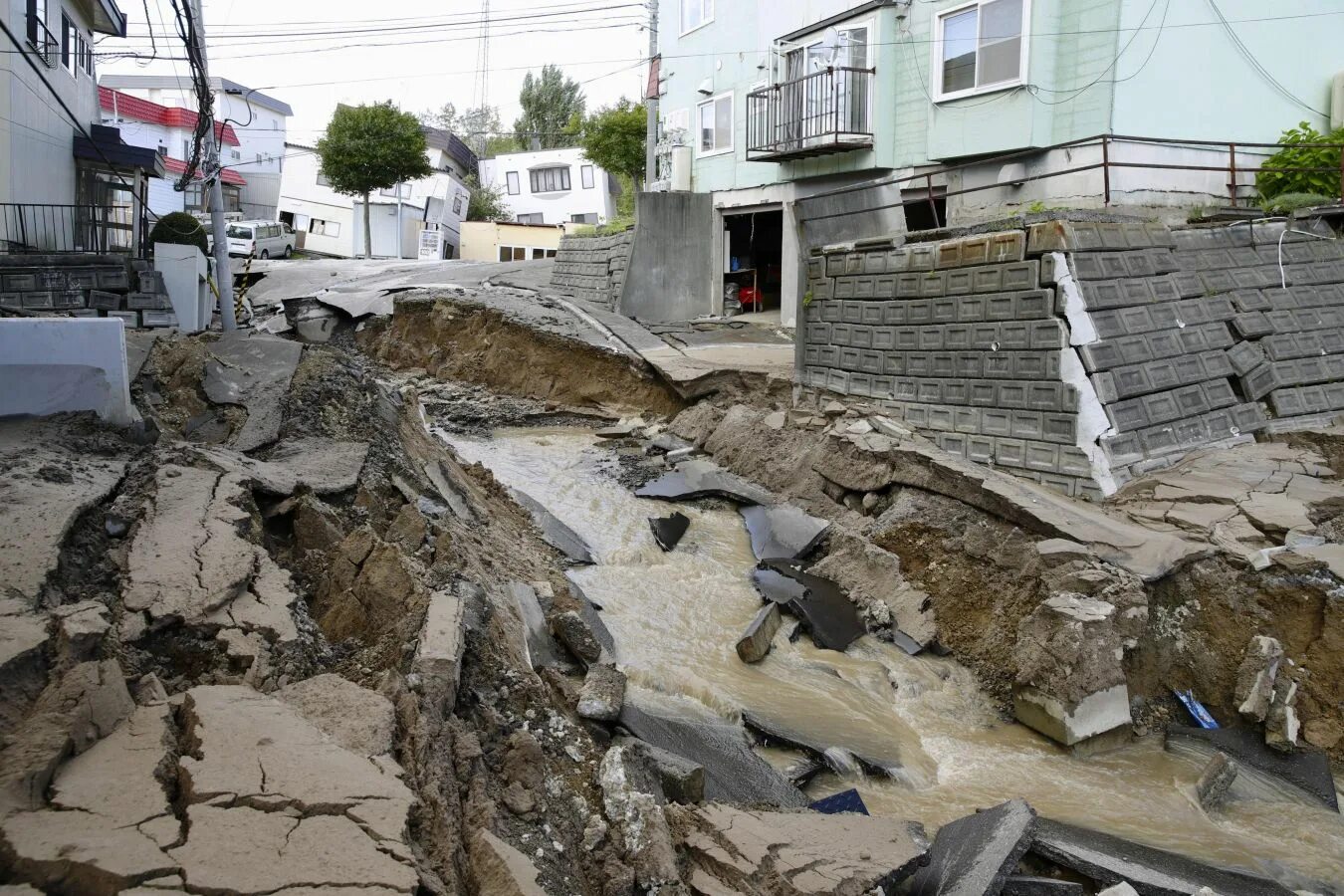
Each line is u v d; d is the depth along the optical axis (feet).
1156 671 29.45
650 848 16.53
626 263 75.41
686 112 83.56
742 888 16.21
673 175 83.87
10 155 52.24
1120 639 28.12
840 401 46.80
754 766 24.12
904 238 43.14
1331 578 28.17
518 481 47.39
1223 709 28.81
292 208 158.51
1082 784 25.93
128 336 34.96
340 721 14.96
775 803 22.30
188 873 10.57
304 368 35.83
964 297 39.22
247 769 12.64
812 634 33.45
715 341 66.49
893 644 33.96
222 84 144.87
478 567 28.25
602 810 17.65
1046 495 34.76
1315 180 50.19
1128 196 50.31
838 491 42.57
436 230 151.33
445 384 66.90
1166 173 51.93
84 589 18.51
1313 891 21.72
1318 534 30.25
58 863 10.39
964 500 36.11
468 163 193.47
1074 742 27.14
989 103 55.42
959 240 39.34
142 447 27.02
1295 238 41.81
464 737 16.53
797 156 67.62
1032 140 53.16
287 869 10.90
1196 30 51.65
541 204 188.75
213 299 64.85
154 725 13.67
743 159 75.36
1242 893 20.45
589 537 40.32
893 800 24.70
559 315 71.46
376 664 19.25
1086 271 35.63
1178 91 51.78
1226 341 38.42
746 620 33.96
